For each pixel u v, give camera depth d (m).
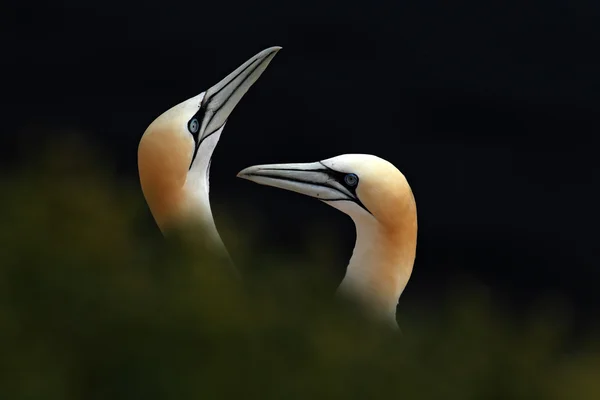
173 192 15.96
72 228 4.38
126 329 4.22
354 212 16.64
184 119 16.27
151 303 4.27
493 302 4.61
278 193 31.83
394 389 4.18
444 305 4.39
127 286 4.31
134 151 31.97
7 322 4.19
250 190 31.84
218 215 4.96
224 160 32.62
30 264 4.28
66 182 4.46
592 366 4.29
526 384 4.21
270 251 4.67
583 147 34.25
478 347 4.27
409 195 16.52
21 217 4.33
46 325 4.23
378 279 16.52
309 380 4.18
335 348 4.25
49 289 4.27
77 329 4.23
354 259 16.67
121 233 4.45
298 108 34.09
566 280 31.19
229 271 4.58
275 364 4.20
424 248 31.48
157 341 4.20
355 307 4.57
